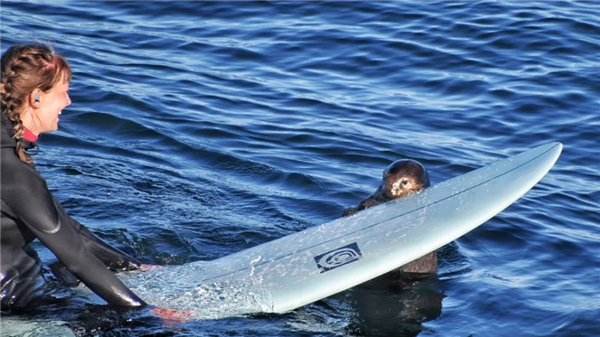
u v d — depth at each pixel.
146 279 13.00
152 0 29.06
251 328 11.95
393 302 13.24
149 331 11.58
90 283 11.66
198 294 12.59
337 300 13.28
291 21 27.75
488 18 27.62
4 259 11.70
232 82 23.34
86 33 26.17
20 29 25.80
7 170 10.95
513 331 12.40
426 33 26.66
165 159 18.44
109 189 16.61
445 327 12.57
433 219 13.65
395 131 20.66
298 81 23.67
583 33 26.59
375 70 24.48
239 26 27.36
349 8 28.58
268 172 18.08
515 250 15.14
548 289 13.64
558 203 17.12
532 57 25.11
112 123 19.92
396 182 14.68
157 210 15.95
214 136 19.72
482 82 23.55
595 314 12.73
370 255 13.12
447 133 20.73
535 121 21.42
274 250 13.66
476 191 14.11
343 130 20.45
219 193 16.97
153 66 24.06
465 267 14.50
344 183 17.69
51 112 11.22
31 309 11.80
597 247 15.24
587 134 20.73
